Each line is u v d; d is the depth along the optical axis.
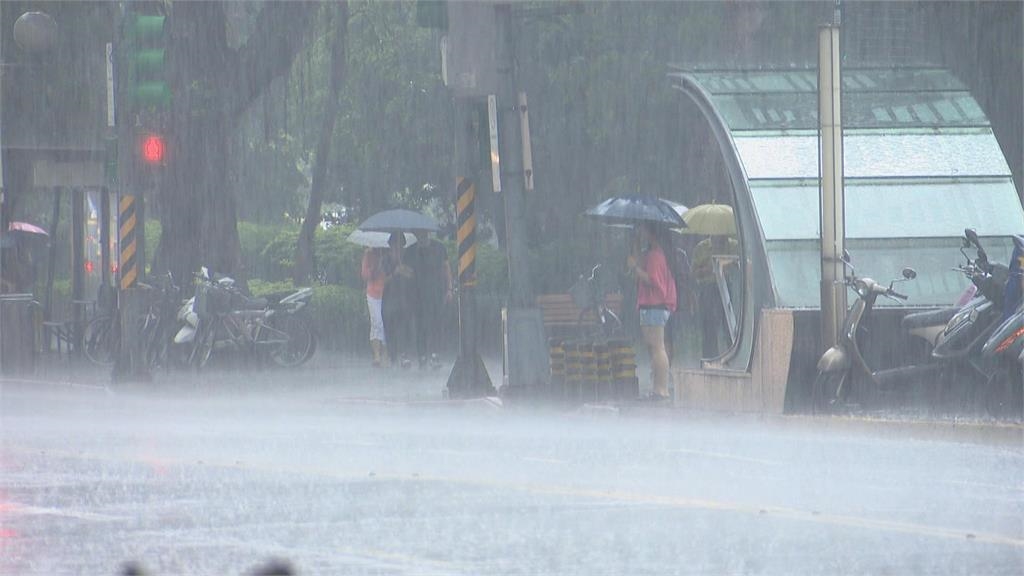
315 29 133.50
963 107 67.88
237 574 30.11
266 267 158.38
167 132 78.81
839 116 59.84
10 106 102.00
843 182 60.22
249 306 97.69
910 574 29.84
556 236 121.12
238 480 43.59
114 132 78.38
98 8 103.81
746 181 63.66
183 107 107.81
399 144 138.00
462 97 69.69
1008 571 30.11
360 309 120.31
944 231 65.50
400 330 97.56
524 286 70.06
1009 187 66.31
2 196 100.31
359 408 69.38
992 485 42.22
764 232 62.81
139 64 76.56
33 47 82.50
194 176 108.88
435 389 80.56
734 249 79.00
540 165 117.62
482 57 68.94
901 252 65.19
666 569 30.36
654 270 66.12
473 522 36.00
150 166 77.94
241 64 110.62
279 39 110.44
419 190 142.88
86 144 104.00
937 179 66.19
